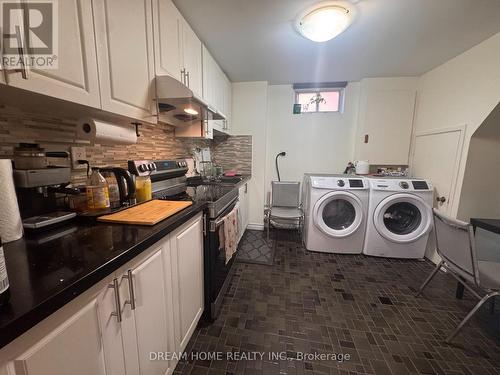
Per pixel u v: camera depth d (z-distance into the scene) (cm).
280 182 310
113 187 126
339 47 200
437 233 160
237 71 261
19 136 88
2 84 59
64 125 105
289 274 210
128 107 106
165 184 178
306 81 297
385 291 185
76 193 98
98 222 96
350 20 157
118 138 109
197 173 261
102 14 88
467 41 188
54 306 47
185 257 114
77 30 78
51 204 97
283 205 310
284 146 330
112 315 66
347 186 237
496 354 127
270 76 279
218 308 159
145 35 115
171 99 128
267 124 327
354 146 311
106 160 131
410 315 157
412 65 239
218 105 238
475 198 208
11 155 86
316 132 320
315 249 255
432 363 121
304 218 281
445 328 146
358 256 248
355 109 306
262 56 219
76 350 54
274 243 280
